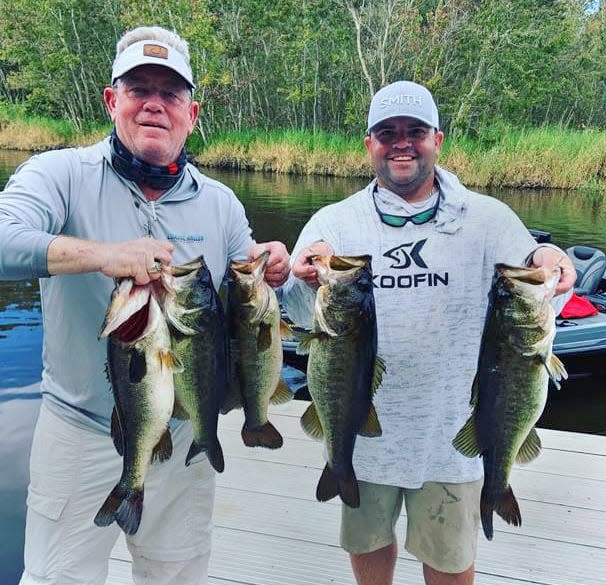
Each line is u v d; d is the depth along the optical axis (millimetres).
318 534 3436
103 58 34438
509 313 2244
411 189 2547
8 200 2039
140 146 2248
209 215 2479
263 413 2457
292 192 19688
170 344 2137
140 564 2582
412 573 3123
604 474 4012
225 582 3074
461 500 2502
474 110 27109
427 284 2475
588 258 7797
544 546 3332
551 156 20781
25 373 6688
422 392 2484
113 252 1893
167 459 2217
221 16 30625
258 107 32562
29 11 33875
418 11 28562
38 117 35469
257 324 2375
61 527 2334
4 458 4848
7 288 9938
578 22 31688
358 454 2564
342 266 2314
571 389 6918
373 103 2590
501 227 2518
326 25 29078
